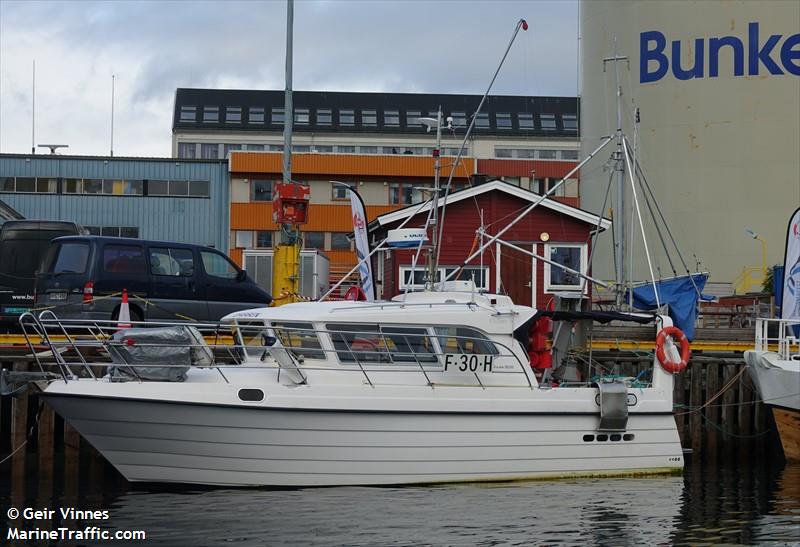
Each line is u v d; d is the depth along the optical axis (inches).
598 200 1881.2
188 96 3577.8
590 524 614.5
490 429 688.4
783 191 1744.6
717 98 1772.9
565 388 715.4
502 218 1277.1
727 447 993.5
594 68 1920.5
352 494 650.8
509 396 698.2
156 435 641.6
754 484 796.0
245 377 669.3
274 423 647.8
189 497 639.1
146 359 654.5
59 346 761.6
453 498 655.8
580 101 2009.1
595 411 717.9
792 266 971.3
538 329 728.3
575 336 813.2
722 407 992.9
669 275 1743.4
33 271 1060.5
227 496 640.4
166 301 899.4
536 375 740.0
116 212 2460.6
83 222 2452.0
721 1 1771.7
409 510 622.8
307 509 616.7
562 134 3521.2
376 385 669.3
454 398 681.0
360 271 916.6
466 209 1285.7
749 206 1755.7
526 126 3535.9
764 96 1752.0
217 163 2502.5
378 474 665.0
